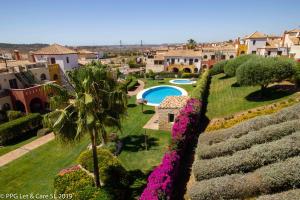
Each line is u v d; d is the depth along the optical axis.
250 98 28.97
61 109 14.11
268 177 11.62
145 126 28.78
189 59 73.25
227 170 13.70
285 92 27.02
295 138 14.15
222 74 54.28
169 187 13.07
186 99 28.89
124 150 22.52
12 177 18.97
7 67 37.25
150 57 80.31
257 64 26.69
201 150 16.67
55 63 47.53
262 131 16.19
